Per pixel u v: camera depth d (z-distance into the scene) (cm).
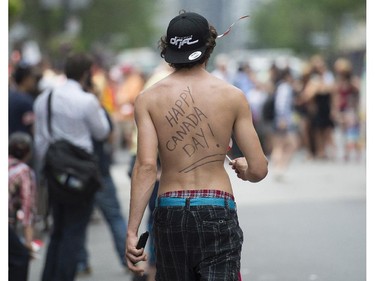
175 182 730
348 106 3088
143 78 3170
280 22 10119
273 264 1336
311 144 3119
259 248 1459
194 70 746
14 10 2592
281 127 2497
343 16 8225
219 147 732
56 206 1088
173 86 740
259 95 3081
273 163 2573
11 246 959
